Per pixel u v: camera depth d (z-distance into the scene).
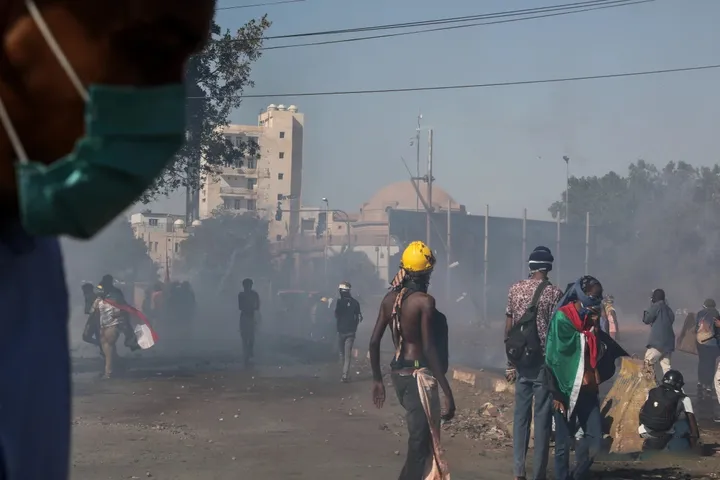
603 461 8.53
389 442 9.34
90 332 15.61
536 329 7.45
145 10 1.04
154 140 1.02
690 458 8.71
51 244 1.34
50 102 1.03
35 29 1.03
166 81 1.10
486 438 9.48
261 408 11.86
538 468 7.27
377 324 6.55
